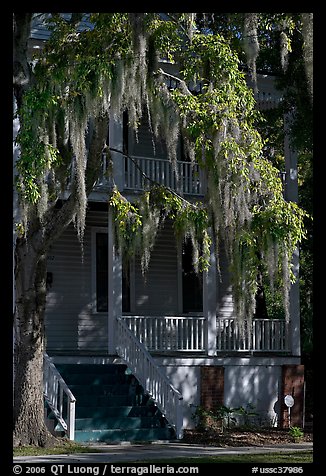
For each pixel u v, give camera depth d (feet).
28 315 56.65
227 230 57.52
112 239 60.23
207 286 72.18
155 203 58.59
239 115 58.49
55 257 75.92
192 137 57.31
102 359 66.74
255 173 56.39
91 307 77.30
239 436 65.72
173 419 63.67
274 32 74.49
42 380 57.31
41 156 49.96
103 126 54.90
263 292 88.02
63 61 51.93
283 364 74.38
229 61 56.59
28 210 52.13
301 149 76.13
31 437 56.24
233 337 75.56
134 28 51.52
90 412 62.13
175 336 70.95
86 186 55.98
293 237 56.90
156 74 54.85
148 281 80.48
